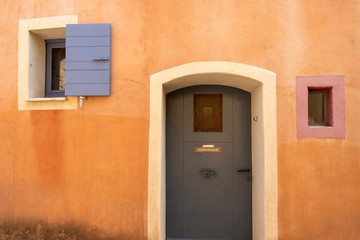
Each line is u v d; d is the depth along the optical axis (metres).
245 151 4.39
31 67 4.17
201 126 4.46
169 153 4.43
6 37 4.21
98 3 3.92
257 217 3.98
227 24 3.70
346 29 3.60
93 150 3.86
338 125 3.56
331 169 3.56
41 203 3.99
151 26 3.81
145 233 3.72
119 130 3.82
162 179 3.88
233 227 4.36
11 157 4.11
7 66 4.19
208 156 4.43
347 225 3.52
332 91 3.58
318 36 3.62
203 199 4.40
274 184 3.59
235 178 4.39
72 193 3.90
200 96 4.45
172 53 3.76
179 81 3.96
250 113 4.40
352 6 3.61
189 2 3.76
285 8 3.66
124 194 3.78
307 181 3.57
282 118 3.61
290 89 3.62
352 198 3.53
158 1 3.81
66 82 3.83
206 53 3.71
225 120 4.43
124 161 3.79
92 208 3.84
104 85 3.81
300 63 3.62
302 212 3.56
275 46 3.65
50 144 3.98
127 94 3.82
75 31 3.85
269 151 3.60
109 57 3.82
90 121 3.88
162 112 3.85
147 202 3.73
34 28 4.10
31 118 4.06
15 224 4.05
